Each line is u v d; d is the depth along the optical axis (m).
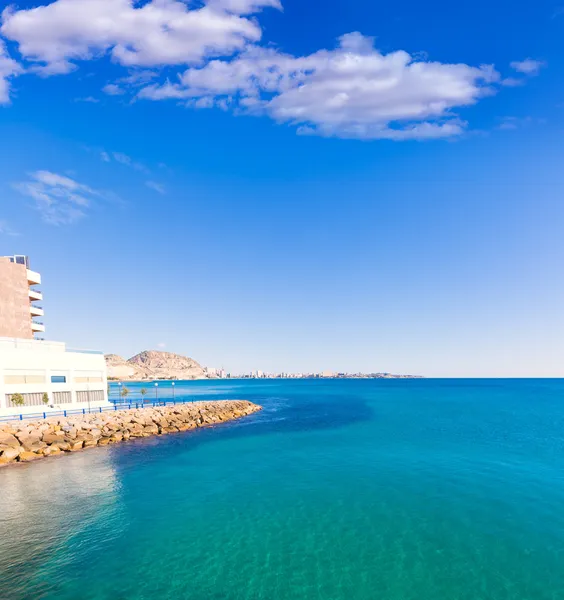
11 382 47.34
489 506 24.48
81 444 41.19
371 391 175.62
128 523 21.97
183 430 54.50
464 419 67.81
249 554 18.55
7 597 15.34
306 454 39.19
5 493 27.05
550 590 15.87
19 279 65.81
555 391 164.38
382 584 16.22
